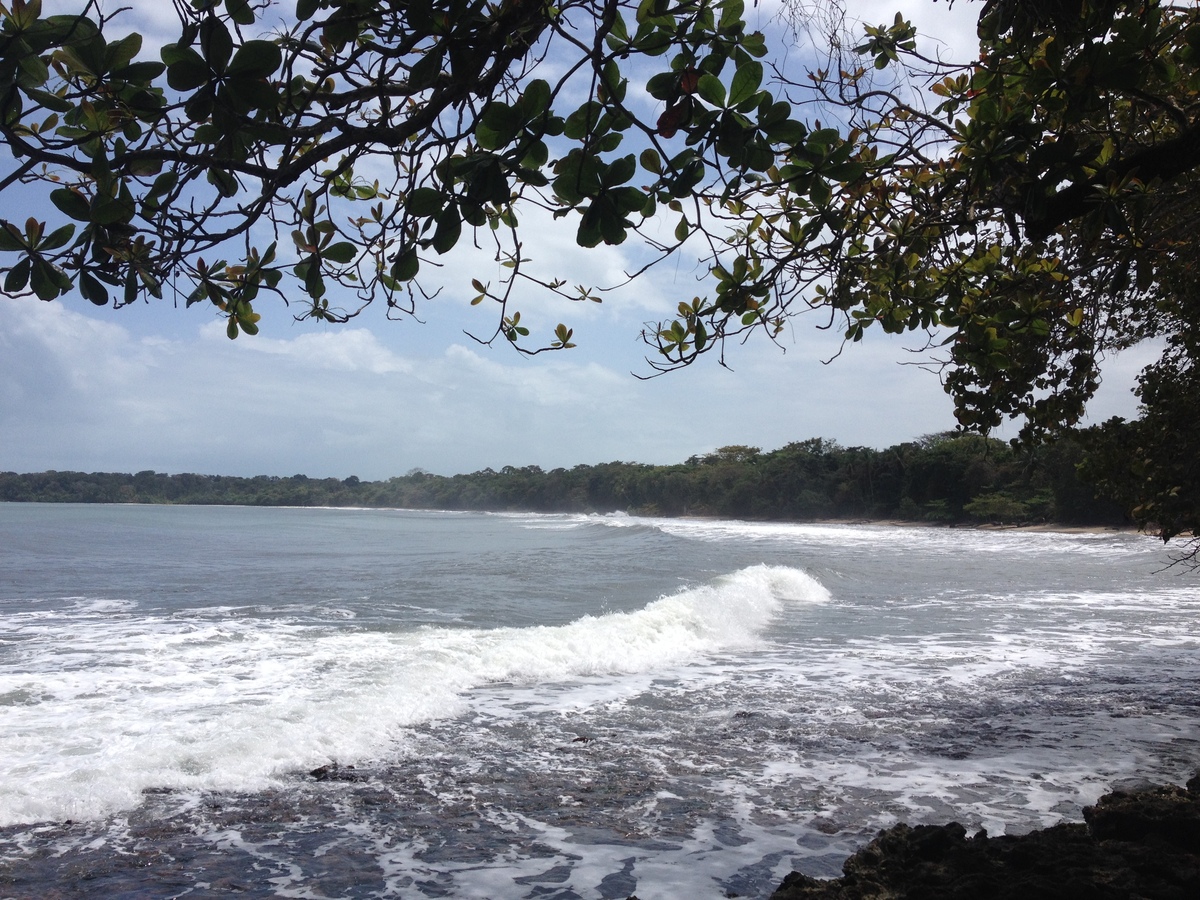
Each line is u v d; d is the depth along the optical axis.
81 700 7.55
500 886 4.12
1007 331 4.05
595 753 6.44
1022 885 2.25
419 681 8.52
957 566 27.80
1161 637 12.75
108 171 1.71
